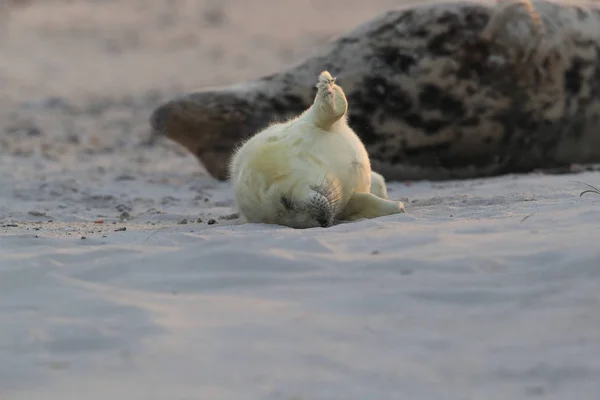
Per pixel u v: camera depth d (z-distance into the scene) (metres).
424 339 16.64
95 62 101.69
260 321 17.86
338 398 14.53
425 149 42.03
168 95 82.31
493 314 17.56
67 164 49.84
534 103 41.78
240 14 128.50
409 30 41.34
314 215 25.14
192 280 20.45
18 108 76.69
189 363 16.14
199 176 46.03
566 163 43.56
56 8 131.38
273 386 15.08
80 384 15.66
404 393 14.62
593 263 19.27
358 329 17.27
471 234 22.47
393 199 34.00
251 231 24.72
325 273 20.33
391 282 19.44
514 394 14.38
